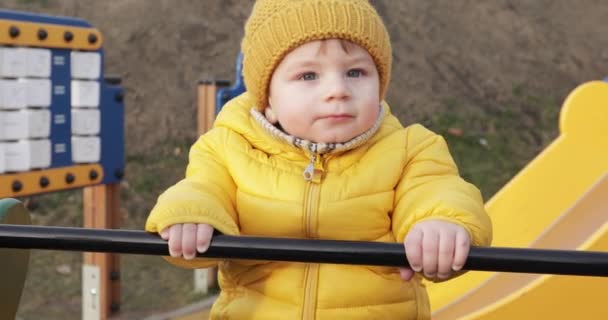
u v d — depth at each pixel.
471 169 6.50
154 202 5.74
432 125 6.92
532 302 2.45
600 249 2.52
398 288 1.58
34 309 4.39
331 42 1.51
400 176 1.58
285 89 1.54
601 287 2.44
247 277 1.60
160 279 4.85
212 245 1.35
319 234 1.55
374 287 1.55
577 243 3.00
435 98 7.24
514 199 3.32
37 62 3.47
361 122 1.52
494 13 8.46
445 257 1.31
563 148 3.39
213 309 1.63
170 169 6.04
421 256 1.32
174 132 6.35
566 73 7.94
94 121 3.80
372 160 1.58
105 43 6.82
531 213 3.33
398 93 7.16
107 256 4.08
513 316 2.44
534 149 6.89
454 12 8.27
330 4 1.51
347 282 1.55
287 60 1.54
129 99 6.51
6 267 1.65
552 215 3.34
